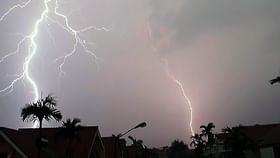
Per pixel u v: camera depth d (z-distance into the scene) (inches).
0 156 1275.8
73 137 1563.7
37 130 1764.3
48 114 1275.8
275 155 2251.5
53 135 1749.5
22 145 1316.4
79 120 1573.6
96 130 1887.3
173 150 5487.2
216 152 3570.4
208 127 3319.4
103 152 2107.5
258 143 2628.0
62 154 1651.1
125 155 2465.6
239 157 2605.8
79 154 1692.9
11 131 1365.7
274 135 2369.6
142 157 3302.2
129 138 3240.7
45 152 1493.6
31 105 1264.8
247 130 3063.5
